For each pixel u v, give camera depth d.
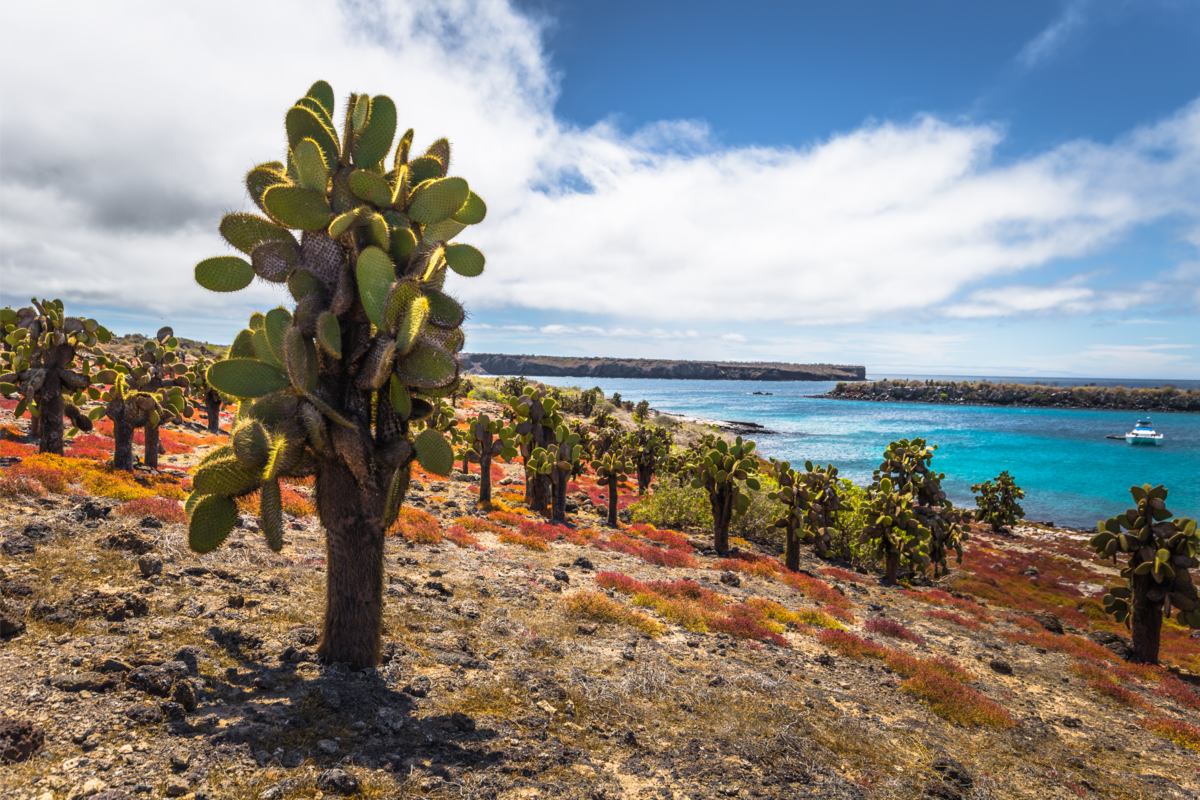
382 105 6.90
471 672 7.36
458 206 6.82
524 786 5.02
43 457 14.30
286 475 5.93
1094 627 22.98
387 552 12.91
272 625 7.28
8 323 17.28
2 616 5.52
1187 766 8.77
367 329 6.49
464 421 50.91
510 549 16.25
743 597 15.62
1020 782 7.16
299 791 4.25
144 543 8.78
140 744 4.40
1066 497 69.12
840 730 7.60
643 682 7.95
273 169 6.87
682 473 38.00
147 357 20.08
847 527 30.27
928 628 16.42
